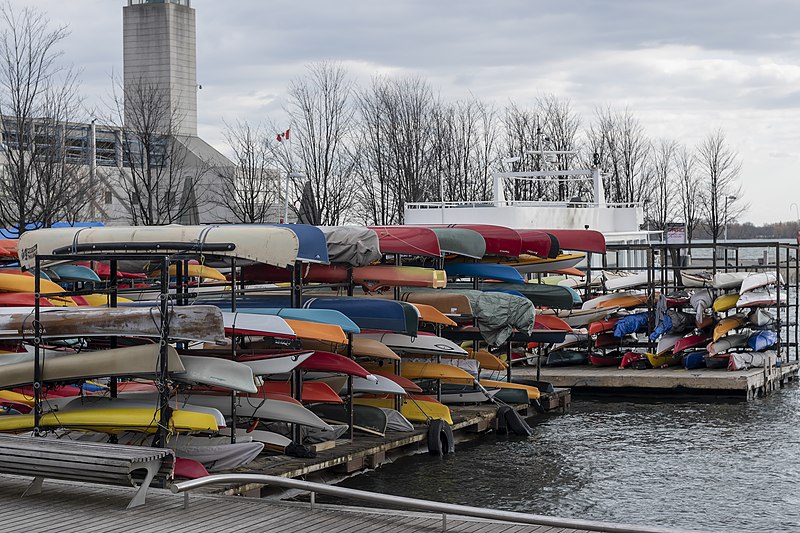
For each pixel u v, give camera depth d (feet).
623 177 203.82
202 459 48.11
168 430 44.50
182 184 157.28
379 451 57.52
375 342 63.05
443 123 178.29
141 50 207.21
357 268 65.98
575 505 51.49
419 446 63.16
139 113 154.40
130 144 143.54
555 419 77.00
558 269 88.79
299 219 151.43
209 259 54.13
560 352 95.96
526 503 51.72
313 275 65.72
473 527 35.86
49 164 104.88
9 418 48.21
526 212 117.70
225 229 50.42
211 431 46.96
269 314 53.57
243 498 39.83
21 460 38.96
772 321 95.76
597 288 109.29
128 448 39.40
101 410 46.75
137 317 44.29
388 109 169.58
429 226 76.07
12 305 64.23
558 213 122.11
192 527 35.53
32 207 100.22
